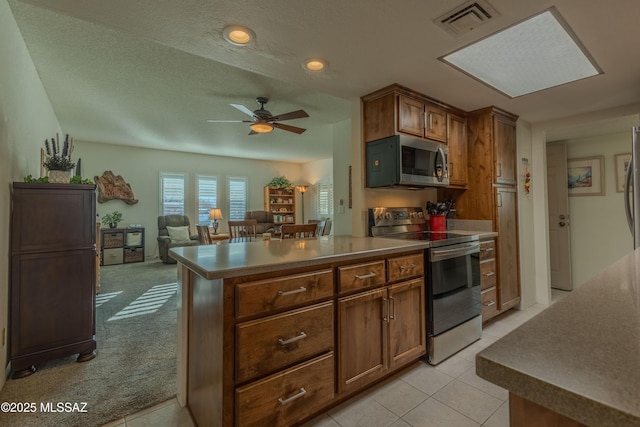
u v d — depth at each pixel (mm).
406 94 2539
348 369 1672
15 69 2240
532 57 1996
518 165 3344
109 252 6035
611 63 2088
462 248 2416
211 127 5035
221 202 7777
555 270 4121
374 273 1812
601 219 3779
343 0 1435
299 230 3244
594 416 368
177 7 1461
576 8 1507
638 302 709
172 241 6234
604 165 3752
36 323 2080
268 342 1355
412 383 1949
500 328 2836
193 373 1627
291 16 1548
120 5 1438
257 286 1332
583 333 546
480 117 3098
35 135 2953
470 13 1541
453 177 2992
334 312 1619
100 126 4961
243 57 1980
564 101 2820
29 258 2072
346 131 4523
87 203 2279
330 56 1971
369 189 2797
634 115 2900
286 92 3545
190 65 2902
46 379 1986
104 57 2754
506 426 1565
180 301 1756
